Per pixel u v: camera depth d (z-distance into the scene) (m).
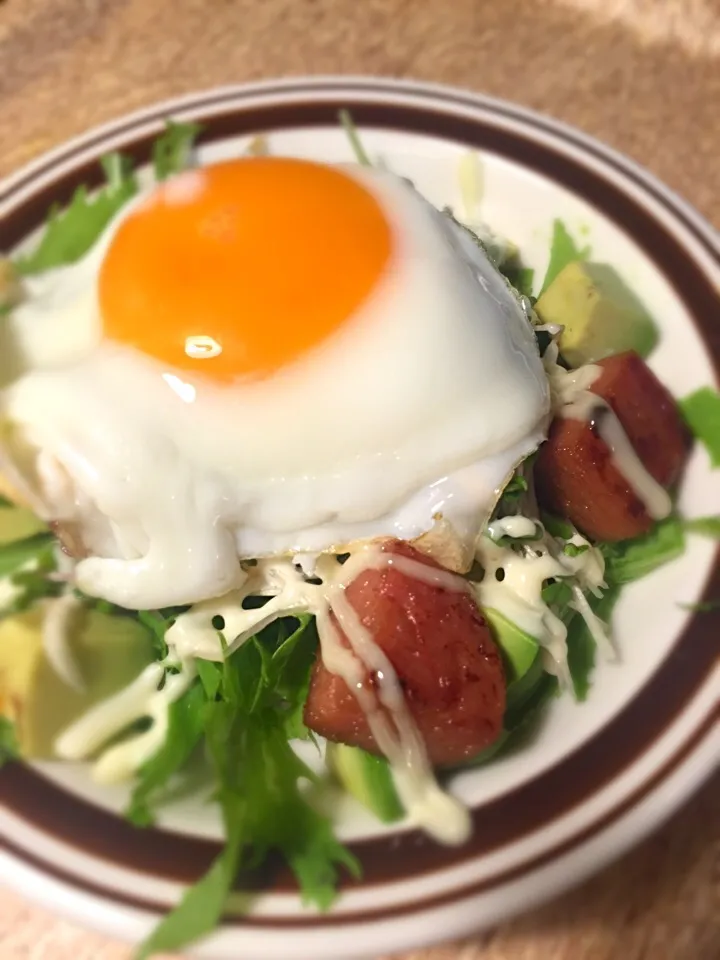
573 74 0.22
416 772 0.11
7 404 0.12
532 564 0.12
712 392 0.14
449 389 0.12
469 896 0.10
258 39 0.23
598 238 0.16
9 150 0.21
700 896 0.12
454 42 0.23
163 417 0.12
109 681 0.13
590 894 0.12
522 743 0.12
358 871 0.10
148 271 0.12
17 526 0.14
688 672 0.11
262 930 0.10
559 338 0.15
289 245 0.12
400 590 0.12
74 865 0.10
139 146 0.17
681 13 0.22
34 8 0.24
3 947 0.12
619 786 0.11
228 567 0.12
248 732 0.12
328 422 0.12
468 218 0.17
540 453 0.13
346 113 0.17
